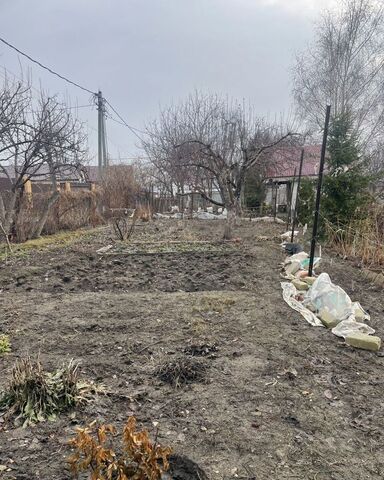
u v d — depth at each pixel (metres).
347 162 9.11
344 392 2.60
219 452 1.93
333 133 9.15
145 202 20.47
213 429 2.12
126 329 3.63
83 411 2.24
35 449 1.91
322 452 1.97
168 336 3.45
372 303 4.79
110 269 6.48
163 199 22.47
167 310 4.18
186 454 1.91
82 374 2.71
